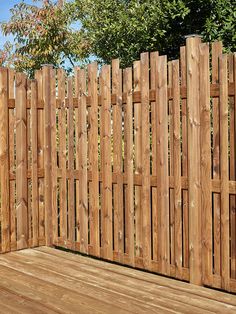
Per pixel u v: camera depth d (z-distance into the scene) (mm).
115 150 4727
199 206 3953
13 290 3980
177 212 4148
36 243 5652
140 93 4461
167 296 3740
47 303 3650
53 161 5578
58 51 9688
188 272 4074
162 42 6418
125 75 4602
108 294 3826
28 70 9867
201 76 3904
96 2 7637
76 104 5223
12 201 5473
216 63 3803
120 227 4703
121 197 4688
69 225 5395
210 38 5723
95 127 4980
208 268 3898
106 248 4883
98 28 7469
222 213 3773
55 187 5570
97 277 4316
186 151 4070
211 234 3877
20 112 5523
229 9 5672
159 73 4266
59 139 5488
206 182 3889
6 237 5398
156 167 4332
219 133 3801
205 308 3463
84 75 5098
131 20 6602
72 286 4059
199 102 3932
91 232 5074
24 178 5574
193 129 3965
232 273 3752
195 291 3844
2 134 5371
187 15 6098
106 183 4867
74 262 4895
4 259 5066
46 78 5633
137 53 6680
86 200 5129
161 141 4273
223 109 3734
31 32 9414
